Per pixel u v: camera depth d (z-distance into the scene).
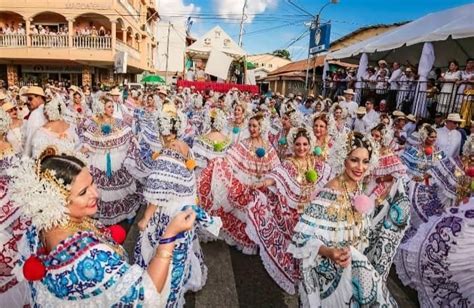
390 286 4.08
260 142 4.96
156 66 42.69
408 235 4.90
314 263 2.72
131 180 5.53
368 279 2.49
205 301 3.60
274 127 8.32
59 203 1.52
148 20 37.81
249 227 3.85
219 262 4.42
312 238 2.63
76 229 1.61
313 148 4.12
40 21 24.73
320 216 2.71
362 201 2.59
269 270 3.79
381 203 2.97
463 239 3.33
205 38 22.11
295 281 3.70
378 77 12.39
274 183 4.15
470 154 5.00
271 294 3.78
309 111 10.70
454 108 8.66
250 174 4.78
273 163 4.90
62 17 24.69
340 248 2.54
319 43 16.39
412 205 5.09
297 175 4.04
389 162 4.29
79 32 23.44
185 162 3.21
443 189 5.07
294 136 4.12
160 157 3.18
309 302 2.67
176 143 3.24
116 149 5.40
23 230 2.77
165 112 3.23
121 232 1.88
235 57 22.92
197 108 10.91
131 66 28.44
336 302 2.63
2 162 3.47
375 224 2.94
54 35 23.06
